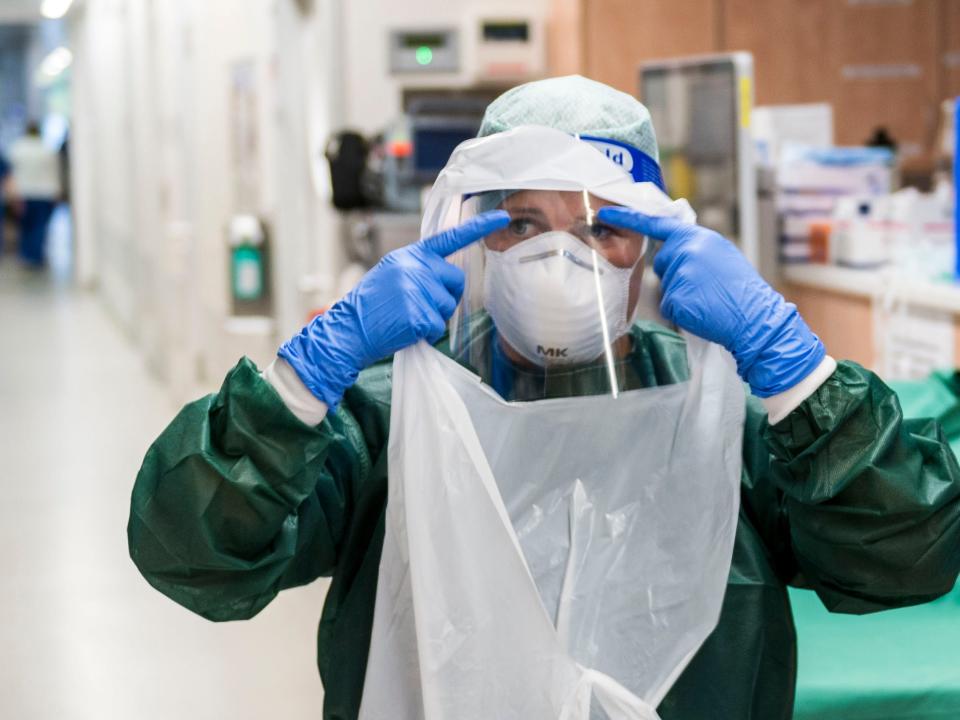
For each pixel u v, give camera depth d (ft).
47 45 66.18
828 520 3.60
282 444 3.44
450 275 3.61
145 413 22.25
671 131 13.02
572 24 17.69
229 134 21.27
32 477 17.85
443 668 3.55
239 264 20.74
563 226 3.73
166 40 23.03
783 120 14.75
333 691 3.88
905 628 5.44
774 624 3.92
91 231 44.91
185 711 10.18
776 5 18.39
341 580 4.01
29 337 32.27
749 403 4.12
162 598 12.91
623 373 4.03
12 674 11.02
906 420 3.77
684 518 3.81
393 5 17.76
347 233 15.46
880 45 18.97
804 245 13.51
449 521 3.57
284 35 18.45
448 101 16.65
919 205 12.53
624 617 3.79
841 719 4.84
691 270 3.59
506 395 4.00
